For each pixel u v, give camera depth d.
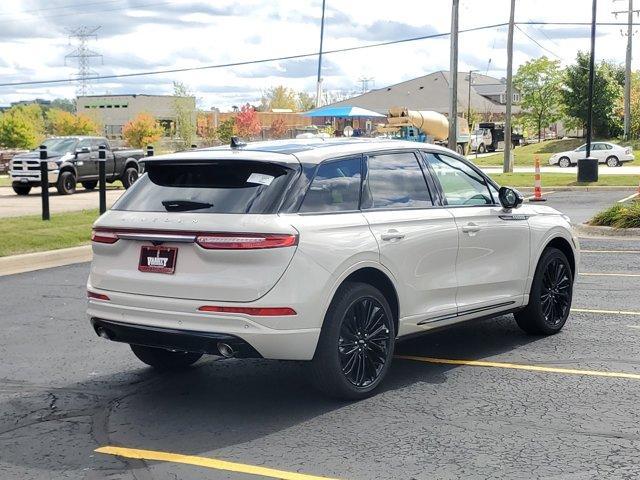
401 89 89.25
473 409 5.78
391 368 6.90
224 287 5.41
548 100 90.38
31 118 103.94
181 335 5.54
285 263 5.41
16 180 27.52
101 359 7.46
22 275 12.43
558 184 29.84
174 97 86.94
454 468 4.70
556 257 7.95
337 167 6.09
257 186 5.67
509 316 8.99
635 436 5.19
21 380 6.80
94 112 105.56
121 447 5.18
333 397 5.94
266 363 7.19
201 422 5.62
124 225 5.81
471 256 6.92
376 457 4.90
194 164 5.90
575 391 6.17
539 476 4.57
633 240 15.41
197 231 5.50
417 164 6.78
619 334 7.98
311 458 4.91
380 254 6.03
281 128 85.56
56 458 5.02
